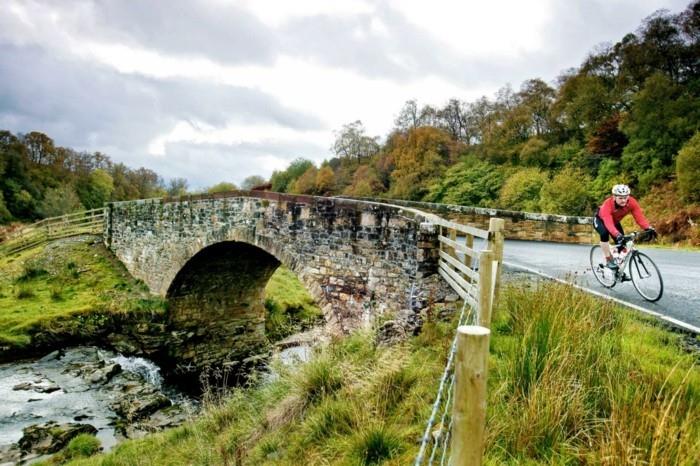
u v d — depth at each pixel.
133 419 12.59
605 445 3.18
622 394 3.80
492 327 5.97
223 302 22.50
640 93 33.56
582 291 6.03
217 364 19.95
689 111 30.84
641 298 7.08
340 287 11.79
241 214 15.66
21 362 16.52
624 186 7.13
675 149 30.56
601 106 43.03
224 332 22.27
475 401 2.09
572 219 15.38
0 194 51.91
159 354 19.25
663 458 2.88
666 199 26.64
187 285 20.88
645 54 39.62
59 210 52.44
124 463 8.44
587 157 39.28
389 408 5.20
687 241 17.34
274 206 14.16
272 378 8.84
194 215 18.41
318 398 6.26
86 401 13.66
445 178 47.53
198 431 8.21
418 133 51.75
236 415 8.16
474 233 7.00
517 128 48.75
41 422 12.12
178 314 21.05
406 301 9.79
